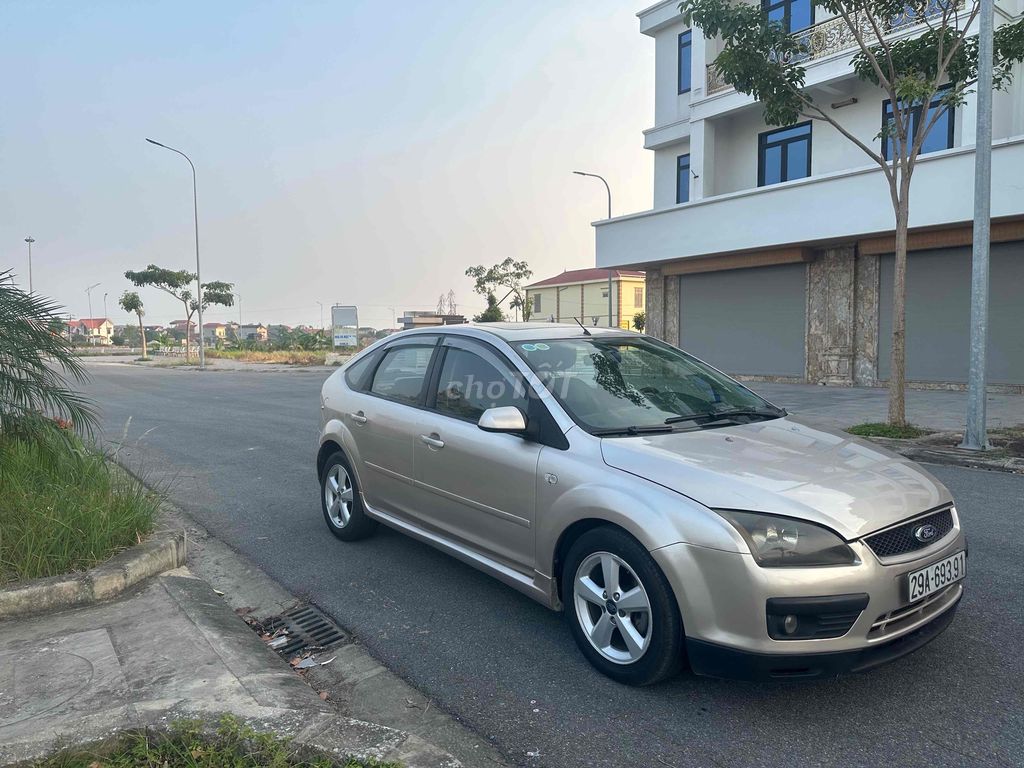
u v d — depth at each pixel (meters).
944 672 3.47
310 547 5.60
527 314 54.50
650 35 24.34
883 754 2.84
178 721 2.83
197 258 38.94
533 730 3.06
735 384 4.77
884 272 17.59
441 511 4.48
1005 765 2.77
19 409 5.30
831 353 18.62
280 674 3.40
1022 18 10.14
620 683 3.40
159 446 10.47
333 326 49.84
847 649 2.89
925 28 15.69
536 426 3.84
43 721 2.89
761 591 2.86
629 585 3.32
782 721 3.08
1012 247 15.41
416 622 4.20
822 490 3.11
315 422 13.26
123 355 63.59
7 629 3.81
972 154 14.37
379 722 3.16
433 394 4.73
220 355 54.53
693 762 2.82
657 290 22.97
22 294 5.46
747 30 10.44
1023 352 15.40
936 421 11.49
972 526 5.85
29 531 4.28
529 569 3.84
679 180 23.97
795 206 17.56
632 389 4.21
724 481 3.12
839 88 18.23
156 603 4.16
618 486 3.31
